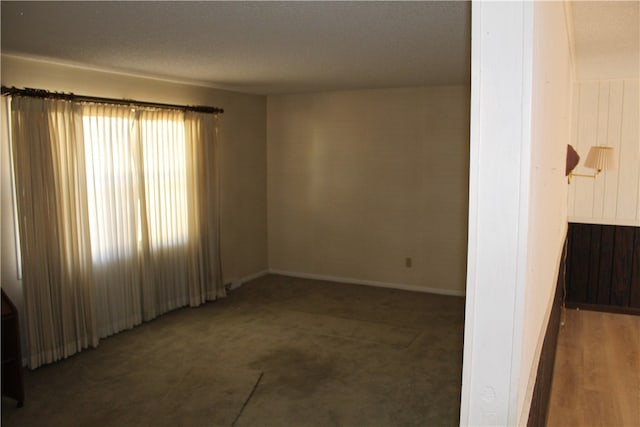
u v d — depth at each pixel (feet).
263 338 14.80
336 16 8.38
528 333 3.69
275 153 21.90
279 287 20.30
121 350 13.84
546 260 5.81
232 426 10.09
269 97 21.75
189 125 17.03
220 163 19.12
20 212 12.10
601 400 10.45
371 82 17.47
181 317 16.56
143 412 10.60
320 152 21.03
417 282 19.89
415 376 12.31
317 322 16.19
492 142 2.94
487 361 3.12
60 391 11.50
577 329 15.05
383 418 10.41
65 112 13.01
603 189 16.70
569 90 12.55
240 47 11.09
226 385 11.82
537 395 5.13
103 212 14.37
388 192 19.99
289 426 10.09
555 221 7.79
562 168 8.95
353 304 18.12
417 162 19.36
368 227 20.52
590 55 12.17
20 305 12.60
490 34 2.88
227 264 19.97
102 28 9.22
